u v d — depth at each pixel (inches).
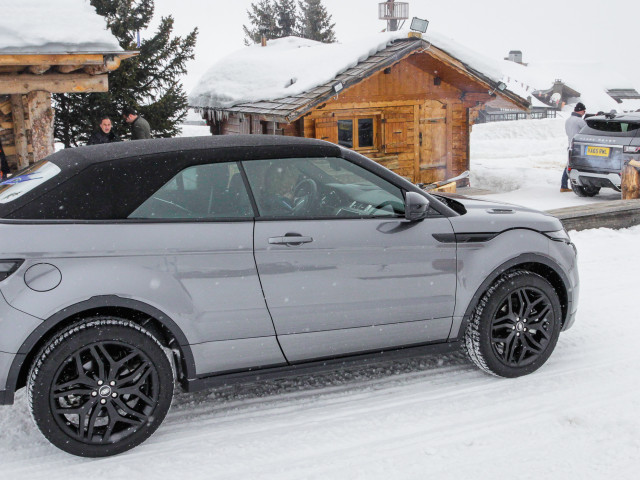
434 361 182.7
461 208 170.2
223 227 139.7
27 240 126.0
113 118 754.8
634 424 142.9
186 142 146.1
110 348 133.3
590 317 213.6
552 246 170.4
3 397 126.2
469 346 167.2
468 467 128.3
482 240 163.2
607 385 164.1
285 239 142.7
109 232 131.3
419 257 155.8
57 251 127.1
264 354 146.3
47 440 140.8
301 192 150.9
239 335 142.4
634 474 124.6
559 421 145.6
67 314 127.4
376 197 158.6
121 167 135.9
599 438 137.9
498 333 167.9
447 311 161.5
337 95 497.4
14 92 358.6
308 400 159.5
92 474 128.1
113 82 753.0
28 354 131.4
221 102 604.4
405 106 585.3
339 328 151.0
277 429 145.1
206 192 141.3
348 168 155.5
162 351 136.8
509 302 165.9
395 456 133.0
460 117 614.5
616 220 342.3
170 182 138.3
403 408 153.6
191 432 144.7
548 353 172.2
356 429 144.3
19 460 133.7
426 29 534.9
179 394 164.2
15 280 124.5
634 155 454.3
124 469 129.7
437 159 609.6
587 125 493.0
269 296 142.7
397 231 153.9
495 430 142.6
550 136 1186.0
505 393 160.6
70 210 131.0
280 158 148.5
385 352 158.7
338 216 150.5
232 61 677.9
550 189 554.3
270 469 129.3
